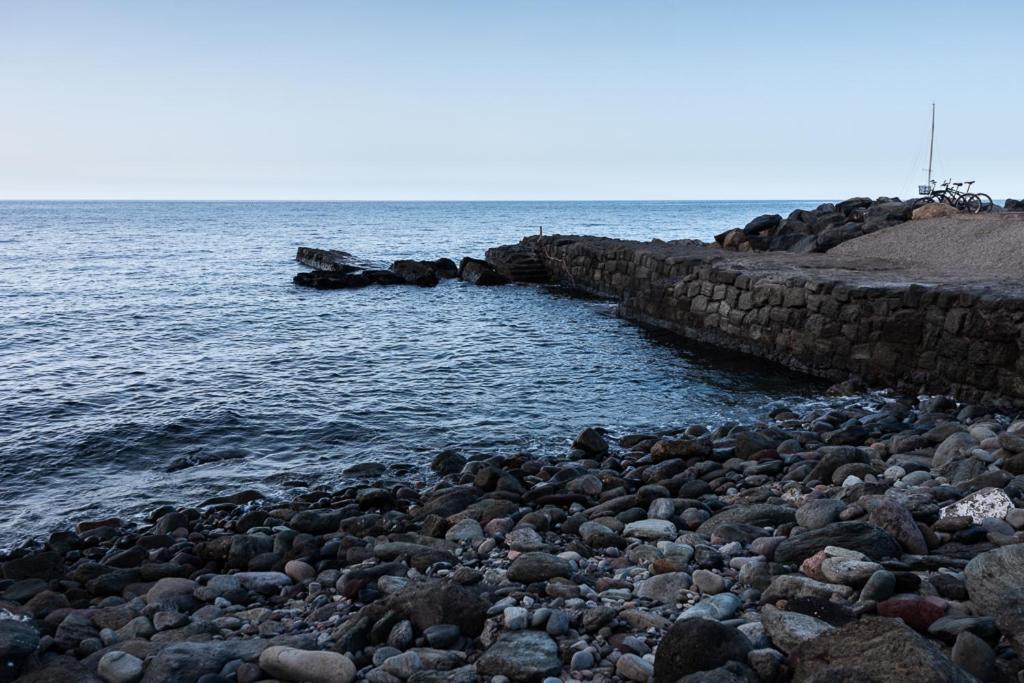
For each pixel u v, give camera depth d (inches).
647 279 978.1
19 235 3336.6
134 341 826.2
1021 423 364.8
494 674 161.6
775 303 661.3
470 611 186.7
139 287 1355.8
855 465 308.5
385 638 184.7
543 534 266.4
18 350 773.9
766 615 165.0
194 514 345.4
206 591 233.9
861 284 588.7
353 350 765.9
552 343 782.5
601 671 160.6
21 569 275.6
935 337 520.4
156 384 621.3
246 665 170.9
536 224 4702.3
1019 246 735.1
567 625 179.5
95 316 1003.3
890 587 175.8
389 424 504.1
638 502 294.7
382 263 1764.3
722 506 292.4
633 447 430.9
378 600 199.5
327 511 323.0
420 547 251.4
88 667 177.6
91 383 625.3
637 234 3277.6
